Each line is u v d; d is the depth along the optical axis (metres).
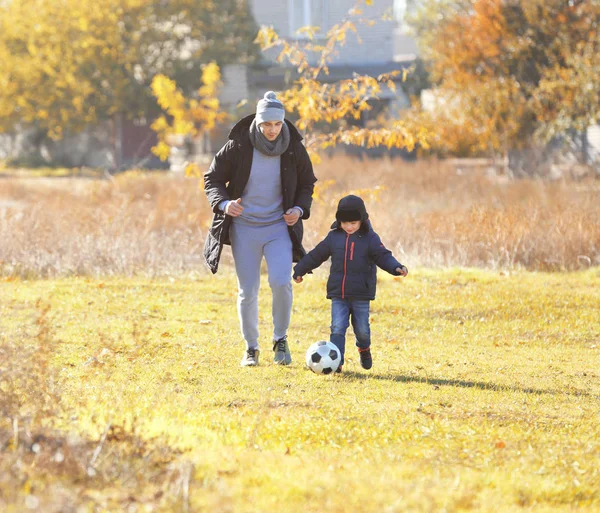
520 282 48.94
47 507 13.79
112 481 16.05
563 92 115.19
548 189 80.12
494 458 19.22
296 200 29.67
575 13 118.62
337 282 28.06
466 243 56.34
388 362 30.92
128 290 45.72
